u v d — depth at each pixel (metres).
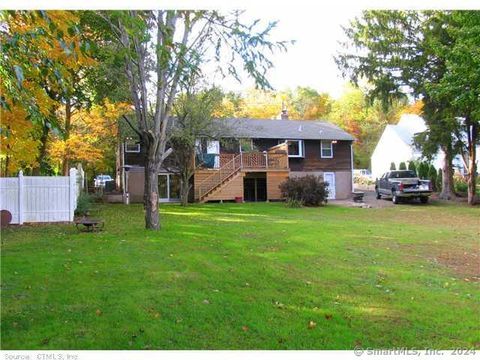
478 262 9.38
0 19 5.11
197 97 21.45
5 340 4.57
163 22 10.56
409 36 26.64
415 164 36.16
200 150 25.48
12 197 13.64
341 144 34.03
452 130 25.70
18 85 4.98
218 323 5.30
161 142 12.30
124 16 7.50
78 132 28.23
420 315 5.80
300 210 21.62
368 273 8.00
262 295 6.44
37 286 6.31
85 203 17.30
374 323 5.48
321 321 5.48
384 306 6.14
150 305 5.71
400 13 25.94
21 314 5.22
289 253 9.47
